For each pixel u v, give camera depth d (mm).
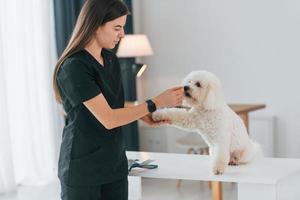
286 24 5109
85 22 2297
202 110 2559
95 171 2336
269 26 5188
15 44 4688
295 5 5051
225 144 2518
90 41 2316
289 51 5125
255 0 5227
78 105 2309
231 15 5355
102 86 2348
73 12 4984
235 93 5418
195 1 5520
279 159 2771
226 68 5438
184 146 4816
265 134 5199
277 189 2422
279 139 5242
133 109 2297
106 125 2252
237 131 2609
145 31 5820
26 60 4719
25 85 4719
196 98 2521
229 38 5391
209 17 5469
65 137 2373
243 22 5305
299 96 5121
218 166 2484
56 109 5039
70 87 2258
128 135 5496
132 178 2934
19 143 4848
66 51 2338
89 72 2287
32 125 4852
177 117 2607
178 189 4883
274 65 5203
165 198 4609
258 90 5301
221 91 2574
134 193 2943
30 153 4855
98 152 2342
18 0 4656
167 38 5715
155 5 5734
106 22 2285
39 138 4902
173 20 5664
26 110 4766
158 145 5750
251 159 2689
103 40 2336
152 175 2564
